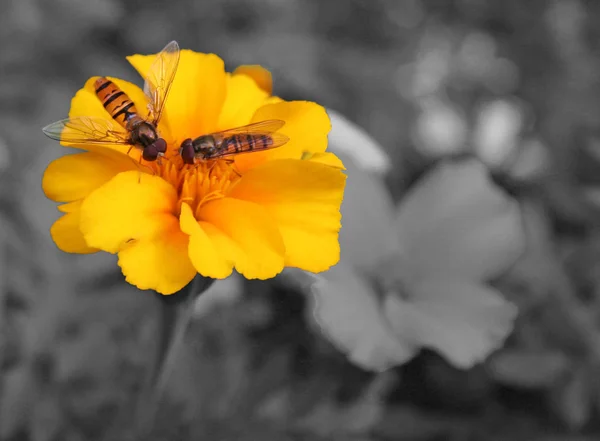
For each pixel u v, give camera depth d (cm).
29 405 18
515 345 20
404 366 20
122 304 19
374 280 17
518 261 20
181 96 14
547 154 25
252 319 20
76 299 19
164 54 14
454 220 17
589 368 20
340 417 19
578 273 21
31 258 19
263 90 15
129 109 13
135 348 19
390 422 19
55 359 19
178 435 18
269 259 13
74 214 13
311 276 16
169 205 13
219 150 13
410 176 25
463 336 16
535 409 20
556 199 23
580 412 20
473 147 26
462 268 17
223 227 13
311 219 13
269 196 13
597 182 24
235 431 18
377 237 17
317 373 20
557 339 20
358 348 16
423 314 17
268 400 19
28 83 24
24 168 20
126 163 13
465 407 20
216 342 19
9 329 19
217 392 19
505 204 17
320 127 14
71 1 26
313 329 20
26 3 25
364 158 18
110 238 13
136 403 18
